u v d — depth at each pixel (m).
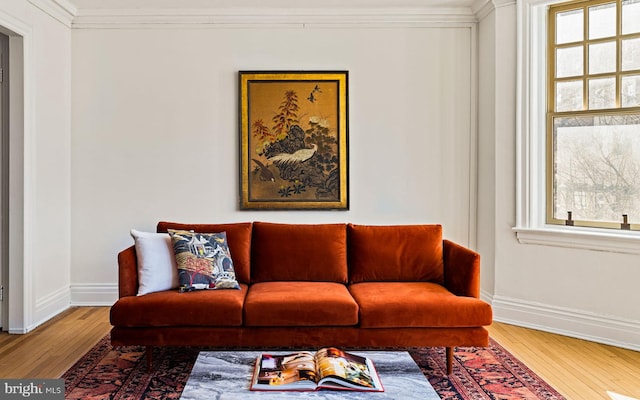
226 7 4.25
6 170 3.66
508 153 3.93
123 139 4.35
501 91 3.95
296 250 3.47
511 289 3.93
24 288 3.63
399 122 4.39
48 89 3.96
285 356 2.27
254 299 2.90
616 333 3.39
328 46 4.37
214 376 2.08
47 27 3.94
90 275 4.38
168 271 3.12
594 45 3.59
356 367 2.10
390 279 3.45
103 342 3.41
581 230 3.61
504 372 2.91
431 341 2.84
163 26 4.32
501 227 3.97
